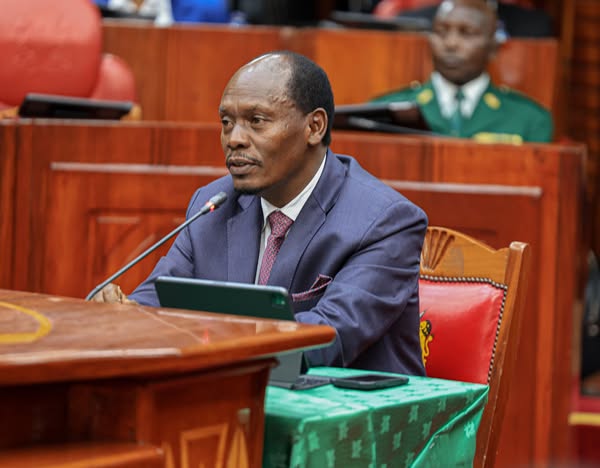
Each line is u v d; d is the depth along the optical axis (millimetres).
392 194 6680
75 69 12922
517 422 9914
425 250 7023
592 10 23672
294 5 20484
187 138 9844
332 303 6156
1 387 3865
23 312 4566
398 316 6391
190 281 4957
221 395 4262
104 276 9867
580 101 23891
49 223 9828
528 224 9938
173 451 4066
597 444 11375
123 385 3949
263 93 6250
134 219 9867
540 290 9969
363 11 21500
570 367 9953
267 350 4109
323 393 5074
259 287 4746
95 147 9828
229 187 6980
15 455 3787
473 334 6598
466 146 9969
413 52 15273
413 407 5031
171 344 3869
